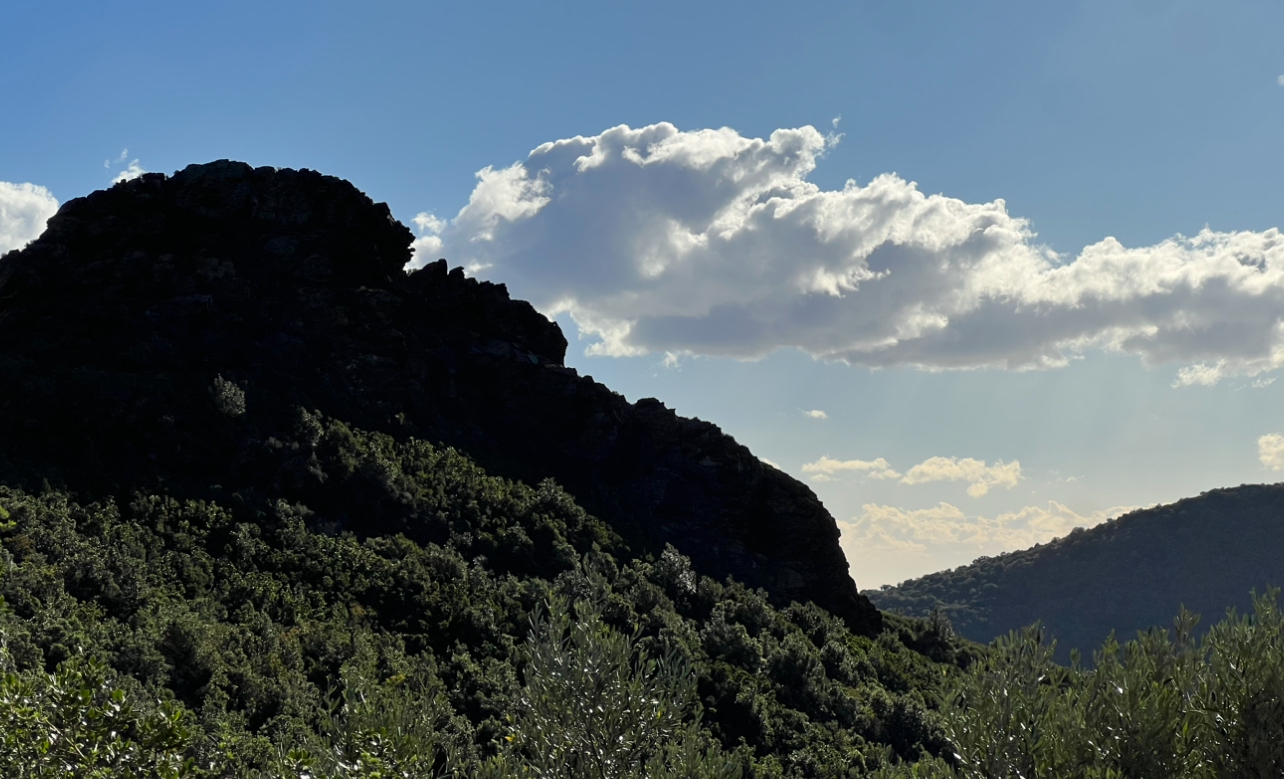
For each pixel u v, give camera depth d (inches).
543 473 4746.6
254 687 2130.9
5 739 740.7
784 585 5078.7
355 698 952.9
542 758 832.9
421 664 2539.4
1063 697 706.2
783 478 5472.4
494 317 5285.4
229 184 4512.8
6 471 2746.1
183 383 3540.8
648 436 5334.6
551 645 885.8
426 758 849.5
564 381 5123.0
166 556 2699.3
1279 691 642.8
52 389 3154.5
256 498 3248.0
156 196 4338.1
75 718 772.0
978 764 683.4
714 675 3090.6
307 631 2566.4
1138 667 690.8
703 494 5142.7
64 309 3772.1
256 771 1328.7
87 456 3011.8
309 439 3634.4
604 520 4549.7
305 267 4493.1
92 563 2394.2
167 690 1953.7
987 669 721.6
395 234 5002.5
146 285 4005.9
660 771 799.7
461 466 4197.8
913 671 4576.8
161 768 771.4
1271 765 623.2
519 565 3752.5
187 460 3233.3
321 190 4719.5
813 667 3553.2
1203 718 665.0
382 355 4439.0
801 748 2881.4
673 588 4010.8
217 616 2534.5
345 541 3255.4
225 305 4146.2
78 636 1958.7
